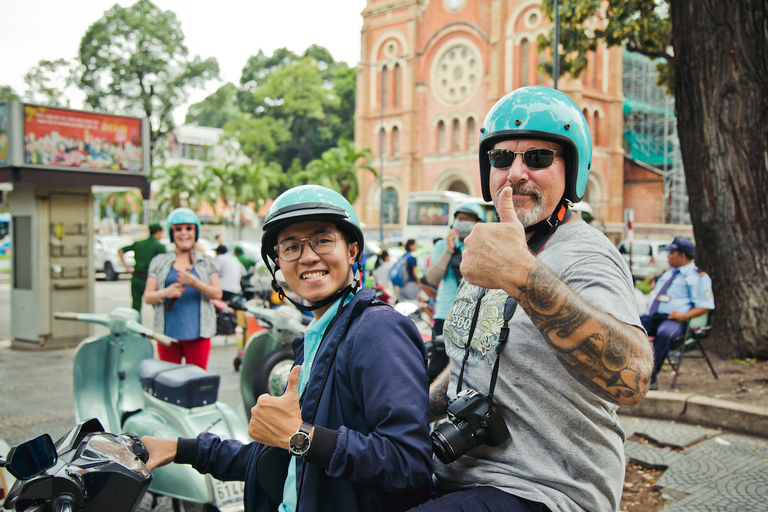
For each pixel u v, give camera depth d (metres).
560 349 1.32
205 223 55.72
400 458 1.42
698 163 7.61
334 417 1.57
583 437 1.49
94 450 1.74
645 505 3.84
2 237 40.03
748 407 5.16
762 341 7.10
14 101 8.66
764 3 7.04
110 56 46.62
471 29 39.56
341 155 42.72
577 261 1.52
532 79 37.03
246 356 4.73
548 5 18.30
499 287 1.35
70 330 9.62
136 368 4.06
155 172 46.09
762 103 7.16
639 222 42.62
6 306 16.38
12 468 1.62
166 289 4.47
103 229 50.25
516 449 1.51
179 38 48.03
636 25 16.73
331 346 1.62
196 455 1.88
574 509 1.46
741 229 7.25
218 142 61.72
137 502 1.75
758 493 3.90
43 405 6.20
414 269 10.22
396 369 1.51
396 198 43.72
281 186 59.81
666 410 5.52
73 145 9.22
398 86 43.41
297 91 61.34
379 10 43.59
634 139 42.41
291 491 1.66
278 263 1.85
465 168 39.97
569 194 1.67
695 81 7.57
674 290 6.28
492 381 1.56
